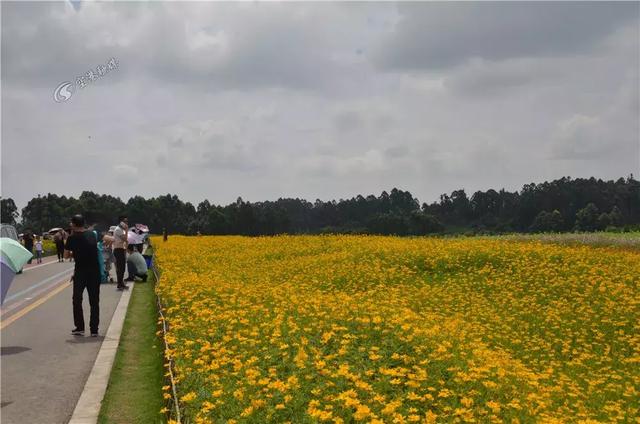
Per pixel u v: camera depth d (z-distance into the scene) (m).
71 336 12.09
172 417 6.89
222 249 28.45
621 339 12.21
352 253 23.17
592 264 19.75
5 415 7.54
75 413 7.50
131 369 9.46
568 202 136.00
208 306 12.72
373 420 5.86
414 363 8.46
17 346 11.20
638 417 7.74
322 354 8.54
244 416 6.39
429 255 21.31
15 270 10.30
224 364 8.00
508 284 17.67
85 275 12.16
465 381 7.81
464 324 12.56
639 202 138.50
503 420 6.91
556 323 13.50
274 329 10.12
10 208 161.75
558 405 8.06
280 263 22.84
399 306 13.57
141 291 18.75
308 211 152.88
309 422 6.31
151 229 132.12
